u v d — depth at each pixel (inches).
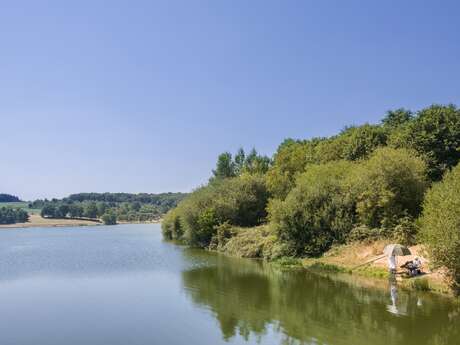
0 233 4623.5
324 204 1609.3
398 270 1171.9
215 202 2418.8
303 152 2721.5
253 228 2158.0
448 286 961.5
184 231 2770.7
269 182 2498.8
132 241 3090.6
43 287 1221.7
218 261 1748.3
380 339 680.4
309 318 816.3
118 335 748.6
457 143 1867.6
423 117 1948.8
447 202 908.0
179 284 1219.2
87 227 6215.6
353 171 1674.5
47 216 7352.4
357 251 1425.9
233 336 718.5
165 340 710.5
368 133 2224.4
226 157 3725.4
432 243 922.1
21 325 826.8
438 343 656.4
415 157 1619.1
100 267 1621.6
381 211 1467.8
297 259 1579.7
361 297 971.3
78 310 933.8
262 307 916.0
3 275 1454.2
